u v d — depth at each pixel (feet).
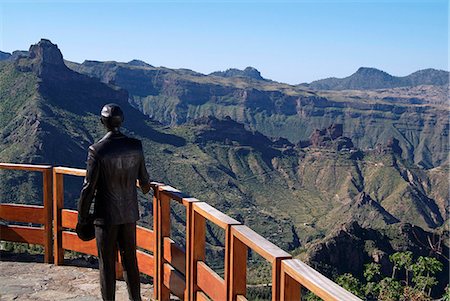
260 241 12.80
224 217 15.28
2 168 25.14
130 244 18.03
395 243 290.97
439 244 38.24
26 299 20.86
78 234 17.99
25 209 25.53
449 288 39.60
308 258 282.97
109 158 17.16
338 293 9.42
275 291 11.63
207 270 16.48
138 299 18.34
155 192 20.40
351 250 286.25
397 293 61.77
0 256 26.55
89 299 20.92
